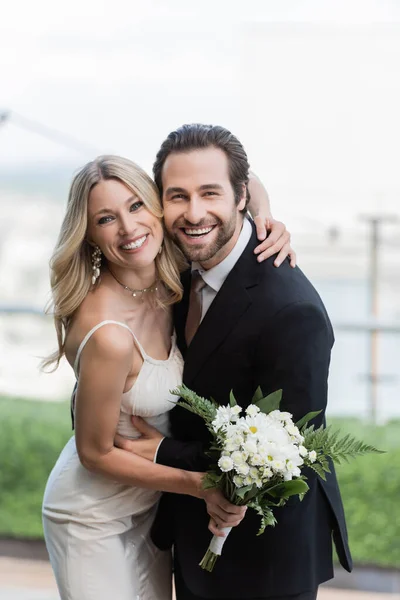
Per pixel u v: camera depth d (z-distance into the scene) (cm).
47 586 362
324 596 356
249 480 183
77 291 211
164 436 218
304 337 199
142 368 212
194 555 221
